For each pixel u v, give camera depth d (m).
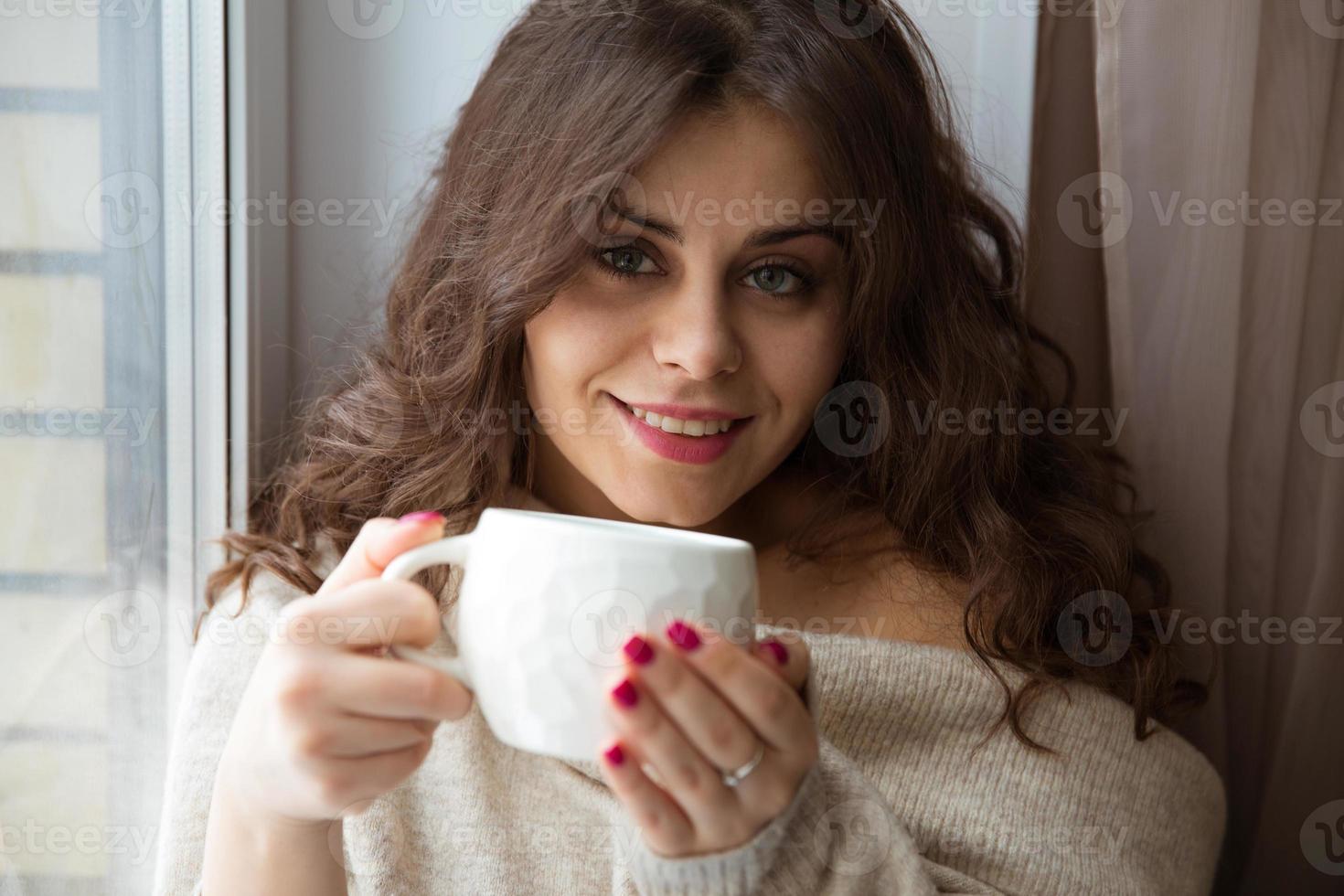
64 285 0.67
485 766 0.78
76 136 0.67
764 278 0.79
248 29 0.88
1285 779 1.05
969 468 0.90
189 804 0.74
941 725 0.79
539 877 0.76
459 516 0.85
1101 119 0.96
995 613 0.85
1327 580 1.02
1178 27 0.94
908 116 0.85
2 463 0.62
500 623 0.49
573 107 0.76
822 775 0.62
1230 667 1.06
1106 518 0.94
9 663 0.63
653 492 0.78
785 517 0.94
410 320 0.91
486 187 0.84
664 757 0.48
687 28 0.73
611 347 0.75
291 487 0.90
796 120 0.73
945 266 0.91
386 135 1.02
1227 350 0.98
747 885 0.52
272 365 0.98
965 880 0.70
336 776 0.51
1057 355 1.04
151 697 0.80
